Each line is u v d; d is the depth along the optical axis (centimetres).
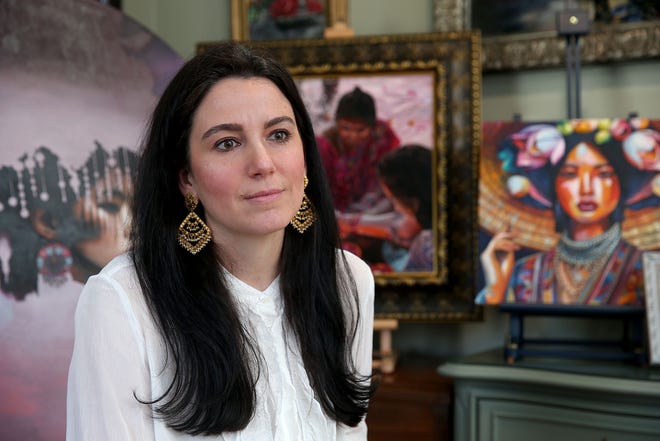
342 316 150
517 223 247
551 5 273
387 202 280
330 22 300
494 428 237
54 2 219
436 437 247
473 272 273
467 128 273
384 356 275
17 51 210
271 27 312
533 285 243
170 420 130
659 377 212
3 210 204
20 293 204
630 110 270
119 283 132
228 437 132
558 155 246
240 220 128
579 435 222
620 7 265
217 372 131
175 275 134
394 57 279
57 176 214
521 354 244
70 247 214
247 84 129
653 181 237
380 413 254
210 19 328
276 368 139
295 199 131
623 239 237
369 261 281
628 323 263
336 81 283
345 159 283
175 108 131
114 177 226
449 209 275
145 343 132
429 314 277
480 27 286
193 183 134
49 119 214
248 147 127
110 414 126
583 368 227
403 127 279
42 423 201
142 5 338
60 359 207
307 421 140
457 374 237
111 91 230
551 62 272
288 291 144
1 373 198
